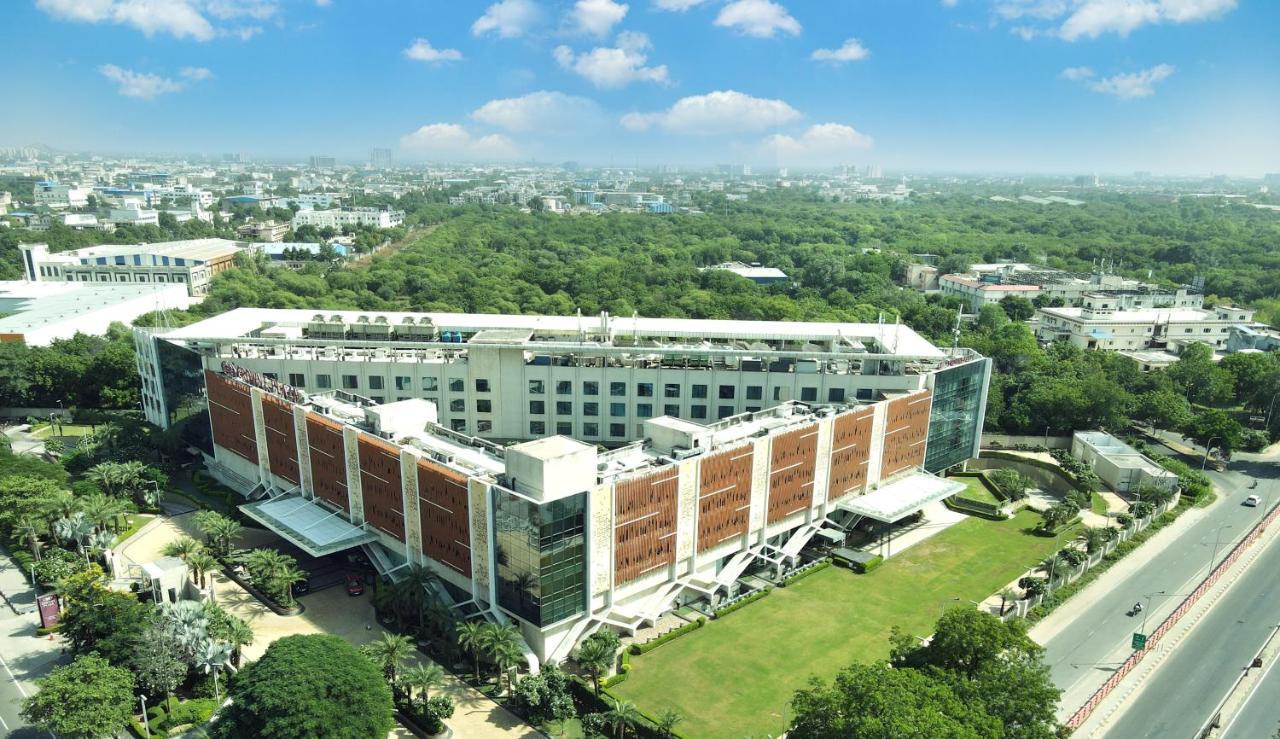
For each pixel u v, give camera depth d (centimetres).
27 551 12006
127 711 8081
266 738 7288
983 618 8206
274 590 10525
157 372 15312
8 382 18238
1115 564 12688
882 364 14612
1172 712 9081
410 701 8638
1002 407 18600
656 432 11100
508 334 14312
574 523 9212
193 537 12719
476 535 9656
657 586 10719
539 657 9456
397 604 10056
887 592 11712
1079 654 10194
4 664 9456
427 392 14225
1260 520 14475
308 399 12631
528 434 14475
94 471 13362
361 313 16275
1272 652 10319
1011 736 7025
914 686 7012
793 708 7481
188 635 8881
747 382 14162
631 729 8469
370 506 11275
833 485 12950
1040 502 15338
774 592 11656
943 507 14900
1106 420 17850
